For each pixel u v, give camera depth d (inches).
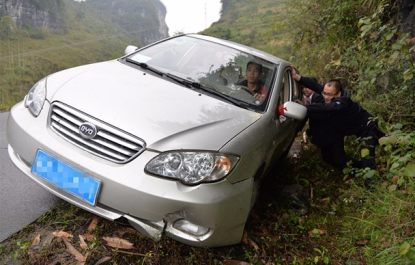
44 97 113.9
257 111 133.0
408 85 179.3
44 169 104.5
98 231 117.4
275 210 147.9
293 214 143.3
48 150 104.2
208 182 99.0
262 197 155.7
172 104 115.3
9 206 126.2
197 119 111.2
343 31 275.9
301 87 199.5
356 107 172.1
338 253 125.2
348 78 251.4
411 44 179.9
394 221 125.3
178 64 148.3
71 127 104.7
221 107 124.0
